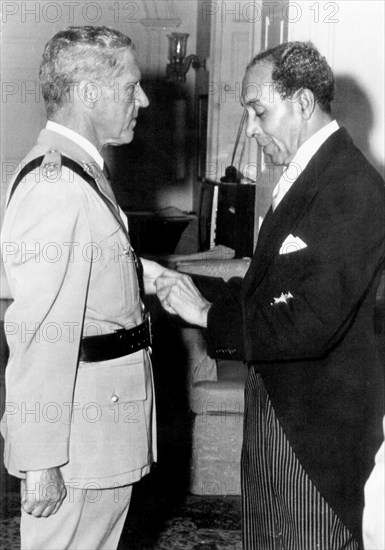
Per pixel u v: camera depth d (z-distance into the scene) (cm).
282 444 197
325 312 184
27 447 179
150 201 958
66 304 179
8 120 801
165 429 405
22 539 194
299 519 197
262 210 405
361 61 336
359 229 186
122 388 193
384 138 338
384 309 194
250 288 200
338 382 192
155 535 322
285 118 195
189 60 859
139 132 955
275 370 198
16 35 797
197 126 909
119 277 192
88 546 195
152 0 926
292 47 195
